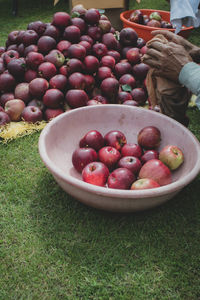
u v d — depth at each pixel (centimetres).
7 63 269
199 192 185
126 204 142
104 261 144
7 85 253
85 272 139
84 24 273
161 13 405
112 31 307
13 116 241
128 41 295
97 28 279
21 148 220
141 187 152
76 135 200
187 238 156
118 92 265
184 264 143
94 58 256
